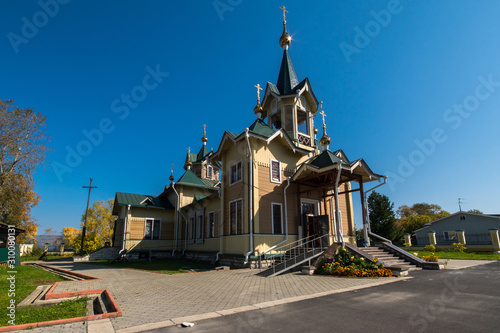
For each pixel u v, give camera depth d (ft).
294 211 57.52
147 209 84.38
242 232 52.70
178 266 58.75
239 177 56.95
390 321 17.08
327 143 70.64
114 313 19.74
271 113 70.85
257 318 18.60
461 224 120.57
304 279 35.27
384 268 38.17
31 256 119.75
